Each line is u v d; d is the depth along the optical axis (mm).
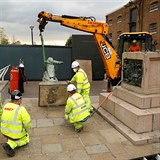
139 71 5395
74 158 3943
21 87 9742
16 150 4191
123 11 24703
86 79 6352
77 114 4938
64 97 7480
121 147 4398
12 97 4059
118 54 10680
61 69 13922
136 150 4289
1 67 13195
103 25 9359
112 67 9680
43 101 7320
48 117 6227
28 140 4375
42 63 13625
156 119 4914
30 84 12445
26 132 4281
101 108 6777
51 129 5289
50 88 7305
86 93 6355
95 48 13969
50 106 7395
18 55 13328
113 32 27625
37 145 4414
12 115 3971
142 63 5262
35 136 4855
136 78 5523
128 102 5711
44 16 8406
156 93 5383
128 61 5922
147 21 20500
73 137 4836
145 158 3713
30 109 7043
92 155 4062
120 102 5797
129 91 5781
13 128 3979
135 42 10289
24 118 4035
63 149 4270
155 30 19656
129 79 5875
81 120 4957
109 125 5605
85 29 9094
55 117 6230
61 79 13992
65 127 5438
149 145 4516
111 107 6098
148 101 5156
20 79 9656
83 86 6297
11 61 13289
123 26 24844
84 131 5188
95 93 9977
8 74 13242
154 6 19703
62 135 4938
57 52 13789
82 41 13781
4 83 9711
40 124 5629
